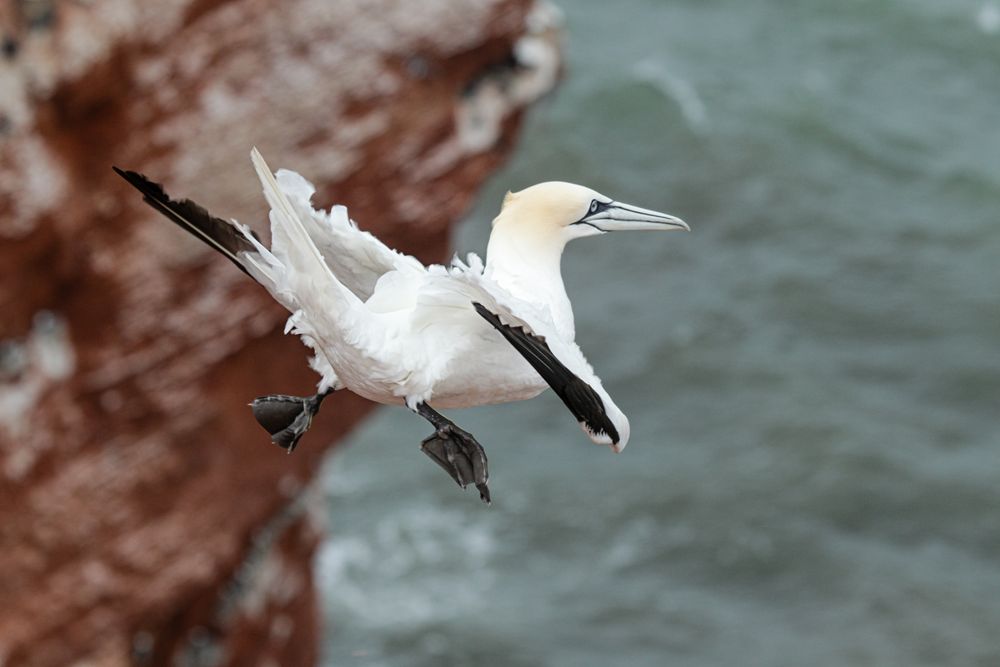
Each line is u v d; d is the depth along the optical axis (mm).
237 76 14734
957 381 37219
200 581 16641
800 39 54969
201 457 16000
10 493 15148
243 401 16172
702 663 28172
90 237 14469
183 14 14258
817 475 33344
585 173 46062
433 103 15922
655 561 31062
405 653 28328
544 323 5582
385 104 15547
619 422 5461
